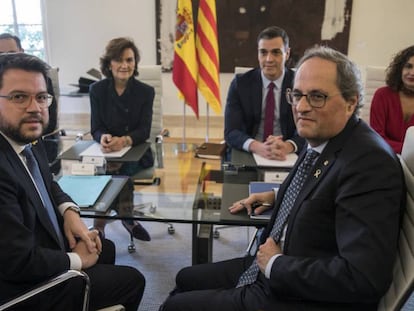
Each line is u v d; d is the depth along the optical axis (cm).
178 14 308
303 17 506
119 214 154
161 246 258
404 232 110
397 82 257
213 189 176
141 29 530
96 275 140
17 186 119
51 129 261
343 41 512
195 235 166
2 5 542
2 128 127
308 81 118
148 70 296
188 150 235
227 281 146
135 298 145
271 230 139
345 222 106
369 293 99
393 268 105
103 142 223
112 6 525
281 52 231
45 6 533
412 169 116
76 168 193
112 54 240
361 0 500
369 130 121
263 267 119
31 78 126
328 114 117
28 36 552
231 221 147
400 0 497
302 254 117
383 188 104
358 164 108
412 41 511
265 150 209
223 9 509
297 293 110
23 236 115
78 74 554
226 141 238
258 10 507
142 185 182
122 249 254
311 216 115
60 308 128
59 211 151
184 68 312
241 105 244
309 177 121
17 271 114
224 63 529
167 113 552
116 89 249
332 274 102
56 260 123
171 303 129
